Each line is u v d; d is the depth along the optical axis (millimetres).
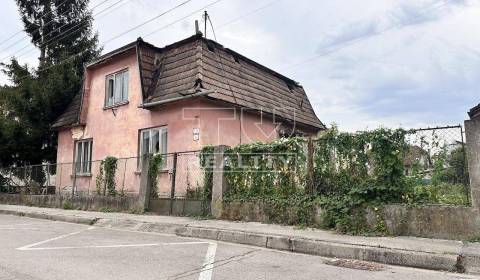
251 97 15664
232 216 10289
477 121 7254
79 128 17703
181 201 11609
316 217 8859
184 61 14461
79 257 6406
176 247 7457
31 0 24031
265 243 7754
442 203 7551
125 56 16078
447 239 7227
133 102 15414
